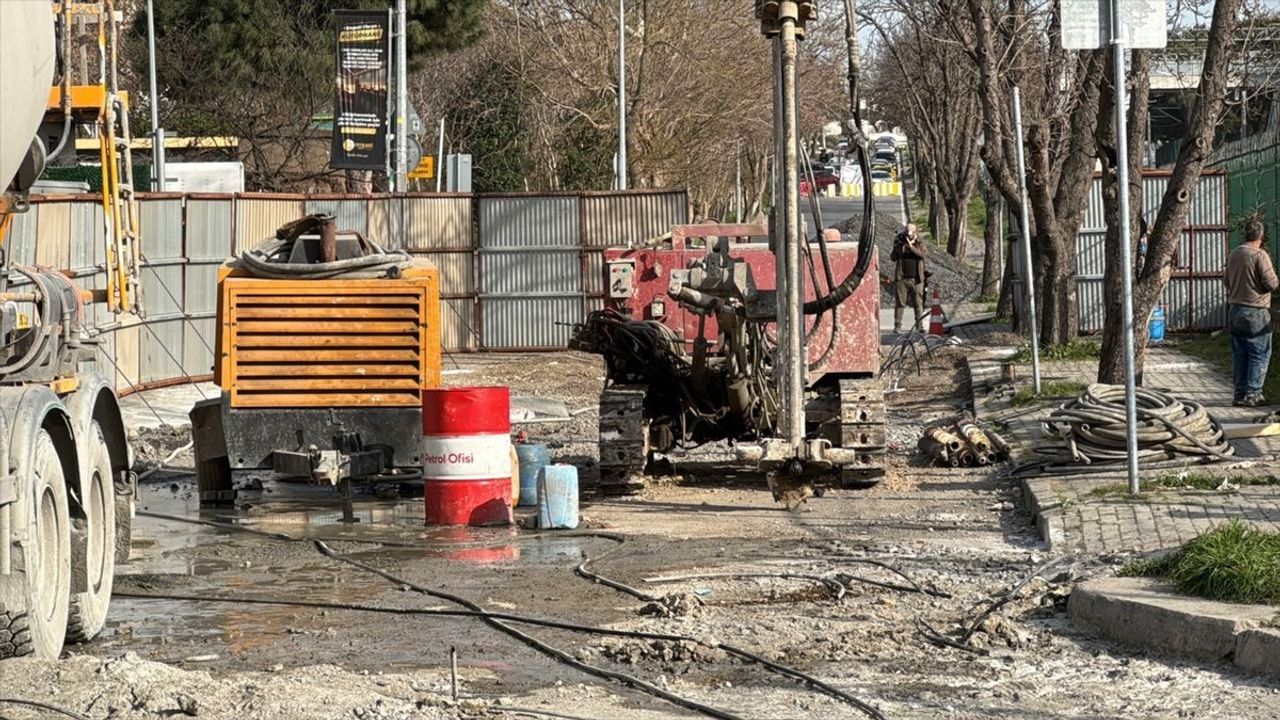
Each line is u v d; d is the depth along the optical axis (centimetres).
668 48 5712
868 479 1802
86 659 901
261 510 1770
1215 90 2092
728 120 5997
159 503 1844
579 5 5738
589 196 4288
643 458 1791
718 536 1503
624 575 1295
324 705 840
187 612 1165
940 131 6888
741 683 921
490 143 6581
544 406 2836
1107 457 1767
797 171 1470
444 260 4291
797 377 1490
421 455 1755
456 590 1241
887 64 8100
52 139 1122
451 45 5366
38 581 923
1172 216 2166
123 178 1414
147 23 5272
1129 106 2486
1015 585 1191
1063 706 857
